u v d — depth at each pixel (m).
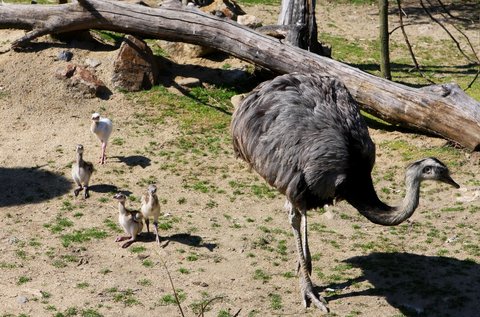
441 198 12.92
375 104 15.09
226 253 10.85
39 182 12.70
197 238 11.20
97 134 13.17
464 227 11.85
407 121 14.91
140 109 15.38
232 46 15.88
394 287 10.04
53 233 11.18
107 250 10.78
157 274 10.20
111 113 15.16
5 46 16.73
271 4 24.66
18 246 10.76
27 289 9.68
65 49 16.45
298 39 16.80
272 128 9.46
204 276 10.20
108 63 16.20
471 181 13.45
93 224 11.50
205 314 9.30
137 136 14.42
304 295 9.68
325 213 12.38
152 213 10.88
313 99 9.57
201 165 13.62
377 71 19.56
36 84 15.55
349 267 10.58
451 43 23.03
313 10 17.36
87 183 12.32
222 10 18.95
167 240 11.07
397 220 9.04
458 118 14.37
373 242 11.38
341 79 15.32
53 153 13.66
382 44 17.72
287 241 11.34
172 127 14.88
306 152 9.22
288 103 9.51
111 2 16.03
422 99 14.70
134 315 9.23
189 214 11.98
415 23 24.95
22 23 16.20
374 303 9.66
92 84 15.50
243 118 9.84
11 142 13.91
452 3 27.67
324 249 11.11
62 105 15.19
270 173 9.57
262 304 9.60
